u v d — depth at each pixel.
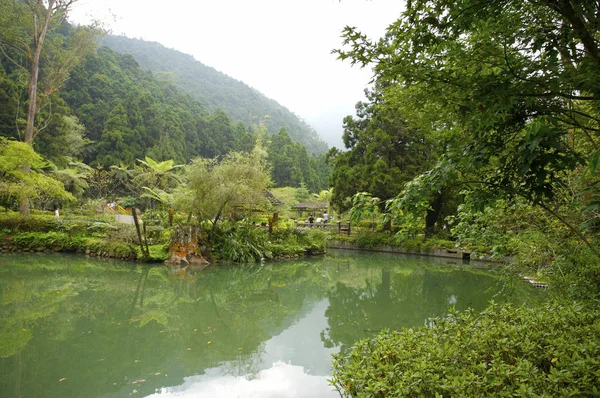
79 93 39.31
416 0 2.26
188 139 49.09
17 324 5.94
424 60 2.37
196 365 4.70
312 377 4.34
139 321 6.41
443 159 2.40
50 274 9.82
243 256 12.88
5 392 3.79
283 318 6.93
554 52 2.16
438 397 2.05
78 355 4.86
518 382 2.18
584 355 2.41
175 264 11.84
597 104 2.13
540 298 5.93
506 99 1.94
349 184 19.16
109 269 10.76
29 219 13.87
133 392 3.90
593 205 2.06
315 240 16.41
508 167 2.21
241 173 13.05
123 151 33.97
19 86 24.64
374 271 12.39
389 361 2.98
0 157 12.95
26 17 16.66
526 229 4.62
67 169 25.53
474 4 2.14
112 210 23.52
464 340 2.95
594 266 3.81
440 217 17.67
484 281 10.45
